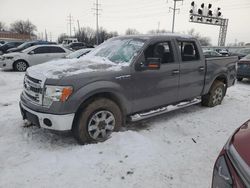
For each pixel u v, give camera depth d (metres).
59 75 3.54
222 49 28.14
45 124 3.60
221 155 1.93
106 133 4.00
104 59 4.48
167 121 5.01
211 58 5.71
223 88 6.36
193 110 5.85
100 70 3.84
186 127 4.69
